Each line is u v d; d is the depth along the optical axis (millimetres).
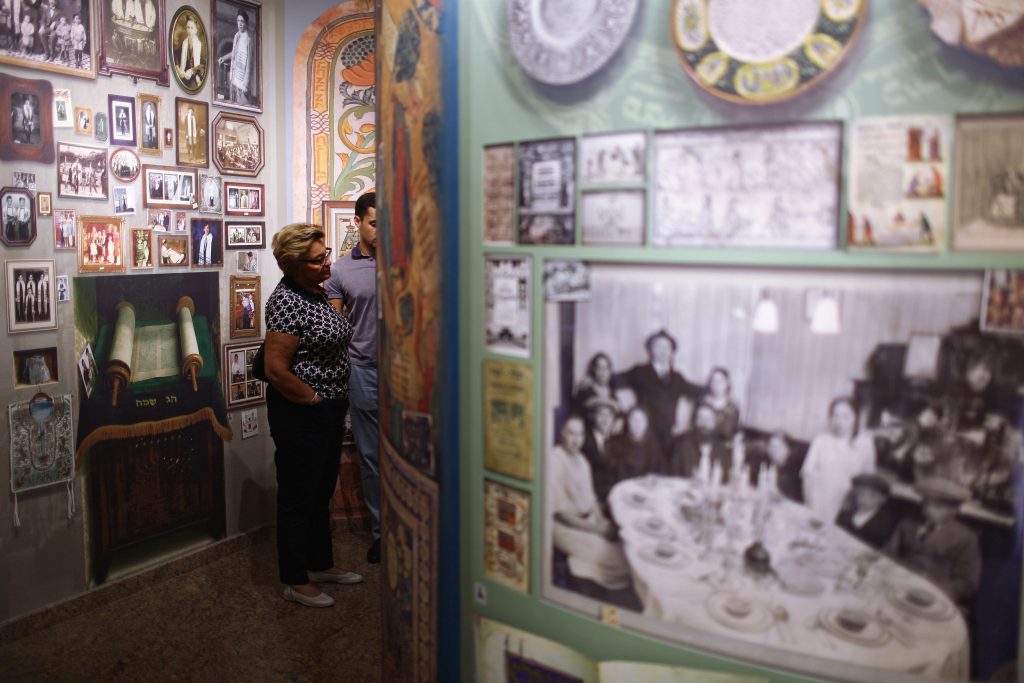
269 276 4383
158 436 3820
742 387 1181
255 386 4352
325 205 4547
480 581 1533
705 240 1184
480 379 1477
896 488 1107
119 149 3514
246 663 3096
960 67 1033
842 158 1091
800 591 1175
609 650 1346
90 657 3119
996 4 1018
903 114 1059
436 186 1520
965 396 1064
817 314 1124
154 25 3629
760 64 1124
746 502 1197
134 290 3643
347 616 3504
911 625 1120
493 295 1433
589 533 1347
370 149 4598
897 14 1050
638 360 1261
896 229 1073
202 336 4012
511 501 1450
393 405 1815
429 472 1618
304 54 4402
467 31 1424
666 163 1204
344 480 4609
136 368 3689
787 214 1127
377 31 1848
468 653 1578
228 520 4238
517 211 1375
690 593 1258
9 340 3146
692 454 1230
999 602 1081
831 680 1167
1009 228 1031
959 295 1055
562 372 1345
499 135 1391
